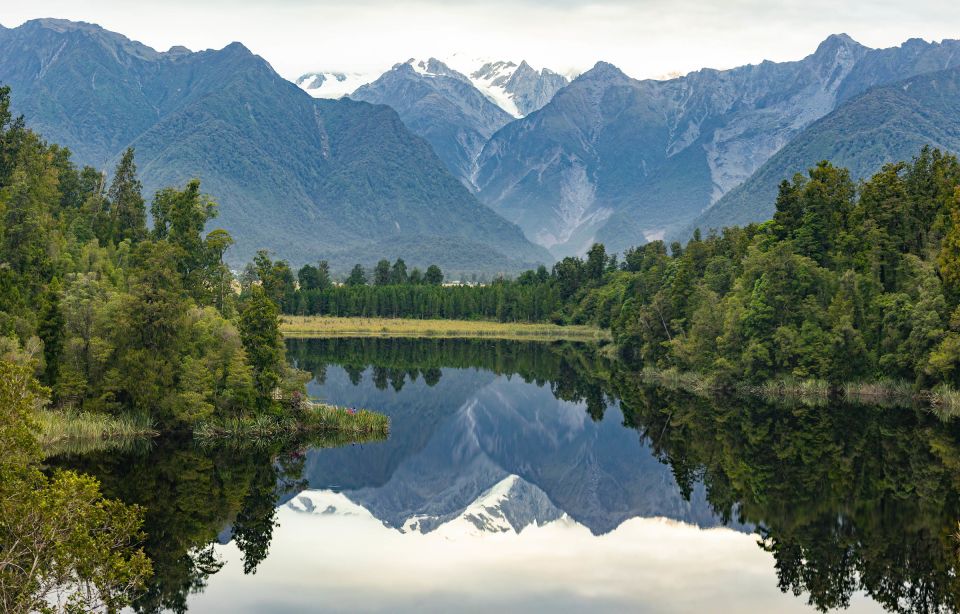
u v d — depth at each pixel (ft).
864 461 267.18
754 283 447.42
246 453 271.28
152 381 282.36
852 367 410.31
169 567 169.17
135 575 114.83
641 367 567.18
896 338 401.70
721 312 453.58
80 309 289.12
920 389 388.78
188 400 281.95
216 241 384.88
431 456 321.93
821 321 418.10
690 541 195.83
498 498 259.19
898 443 295.89
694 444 312.50
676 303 498.28
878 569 167.94
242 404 299.58
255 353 304.50
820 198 451.94
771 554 180.65
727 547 189.67
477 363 611.88
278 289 430.20
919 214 439.63
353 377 503.61
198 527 192.75
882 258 425.28
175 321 287.07
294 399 316.19
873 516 204.33
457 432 369.30
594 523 219.61
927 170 455.22
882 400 388.78
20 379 115.24
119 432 277.85
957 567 168.04
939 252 416.67
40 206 402.93
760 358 421.18
